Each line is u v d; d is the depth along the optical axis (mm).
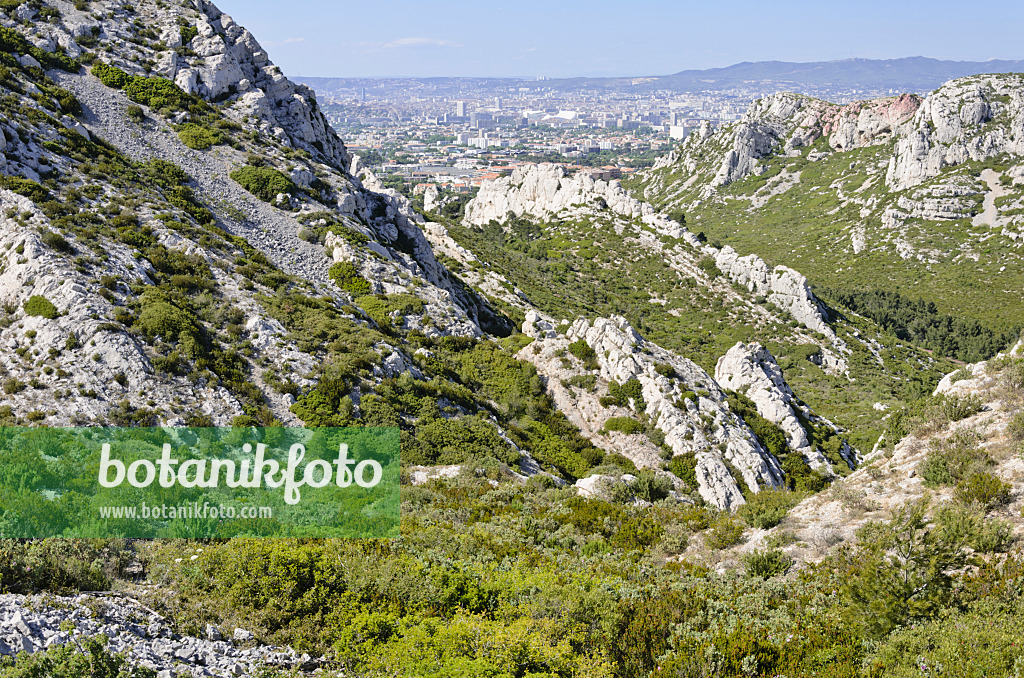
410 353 47500
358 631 14328
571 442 44344
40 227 40438
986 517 18016
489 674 12852
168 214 49844
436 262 79062
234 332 40125
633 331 53531
